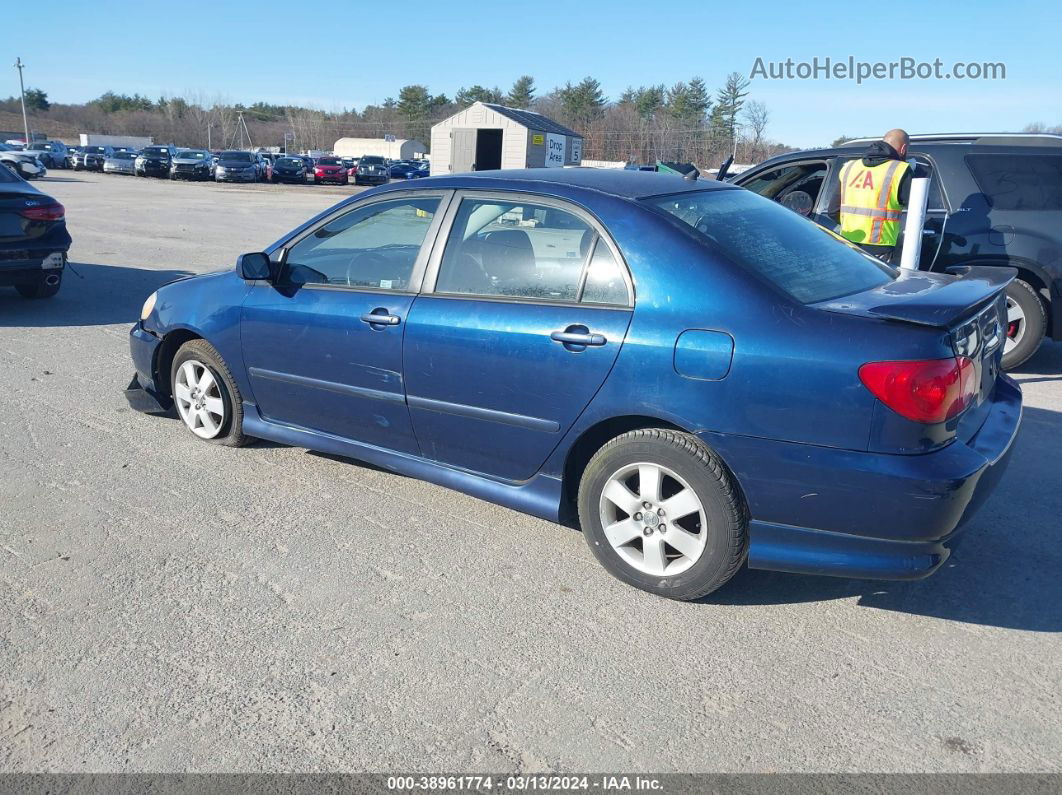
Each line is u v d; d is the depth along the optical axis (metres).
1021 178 6.68
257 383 4.71
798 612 3.41
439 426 3.98
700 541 3.34
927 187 6.31
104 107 137.38
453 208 4.00
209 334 4.82
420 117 120.56
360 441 4.38
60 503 4.28
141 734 2.66
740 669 3.03
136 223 18.80
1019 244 6.66
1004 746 2.65
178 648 3.10
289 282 4.55
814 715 2.79
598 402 3.43
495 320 3.69
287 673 2.97
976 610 3.44
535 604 3.45
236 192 33.84
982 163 6.77
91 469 4.72
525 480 3.82
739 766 2.55
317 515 4.22
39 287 9.43
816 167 7.69
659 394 3.28
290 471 4.75
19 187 8.84
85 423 5.48
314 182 47.56
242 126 117.00
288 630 3.23
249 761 2.55
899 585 3.63
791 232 3.86
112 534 3.96
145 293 10.27
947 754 2.61
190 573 3.63
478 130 35.53
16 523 4.05
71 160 53.03
